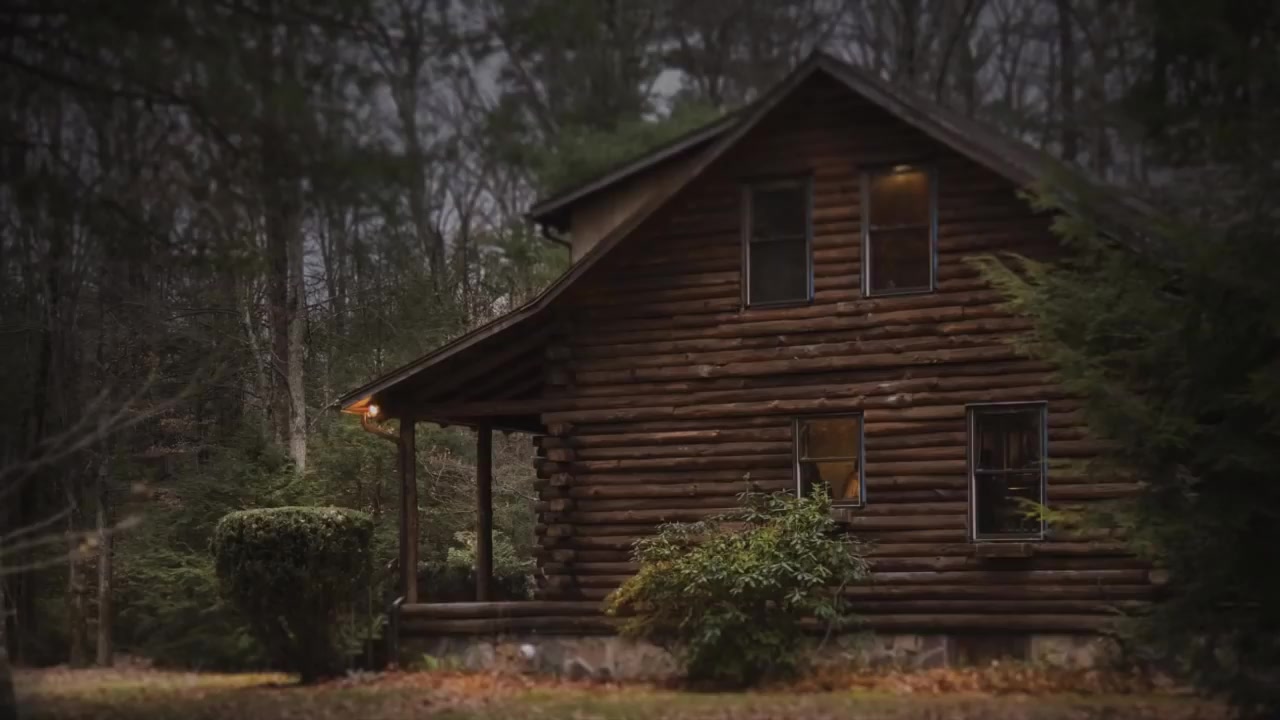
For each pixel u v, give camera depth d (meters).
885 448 17.19
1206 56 11.85
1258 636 11.94
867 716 12.73
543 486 18.70
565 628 17.97
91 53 11.84
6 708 13.20
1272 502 11.82
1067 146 27.55
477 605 18.11
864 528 17.16
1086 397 13.00
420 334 32.00
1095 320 12.35
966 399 16.91
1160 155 12.34
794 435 17.69
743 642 15.57
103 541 22.78
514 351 18.86
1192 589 12.04
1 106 12.20
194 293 28.45
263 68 11.99
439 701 14.52
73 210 12.44
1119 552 16.11
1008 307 13.47
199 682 17.69
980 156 16.41
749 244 18.17
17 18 11.67
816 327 17.64
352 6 12.12
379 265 31.34
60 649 25.02
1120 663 15.66
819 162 17.95
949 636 16.72
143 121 12.37
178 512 25.48
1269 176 11.38
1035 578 16.39
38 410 22.23
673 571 15.98
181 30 11.54
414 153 12.76
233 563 15.94
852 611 16.97
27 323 22.31
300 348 28.55
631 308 18.48
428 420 19.75
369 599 17.73
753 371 17.84
